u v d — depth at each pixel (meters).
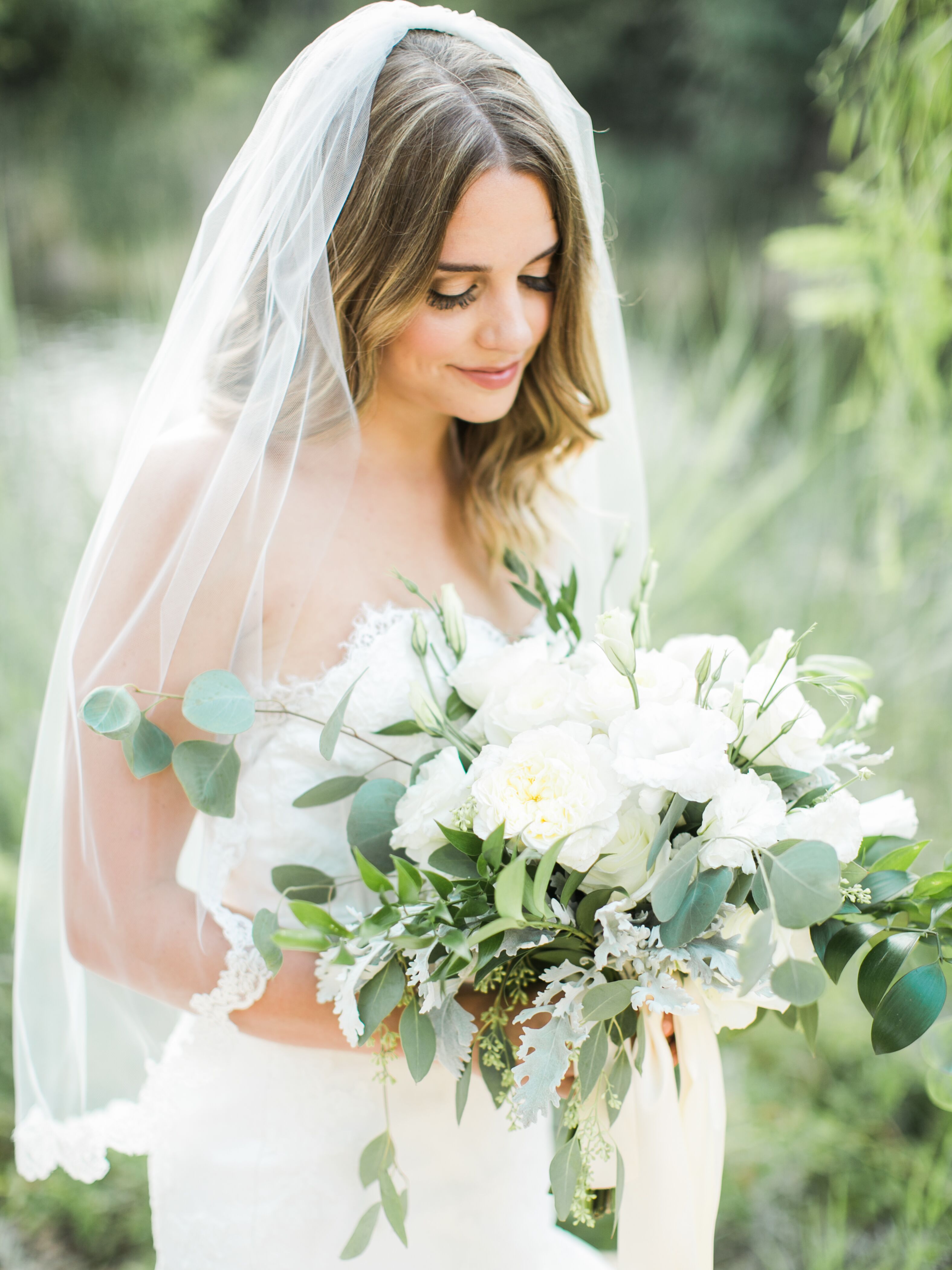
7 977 2.52
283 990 1.17
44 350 5.06
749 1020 1.18
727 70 10.71
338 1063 1.26
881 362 2.94
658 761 0.98
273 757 1.24
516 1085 1.08
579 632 1.38
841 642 3.47
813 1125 2.45
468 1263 1.33
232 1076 1.27
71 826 1.16
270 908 1.25
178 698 1.14
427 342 1.25
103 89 12.99
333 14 14.05
